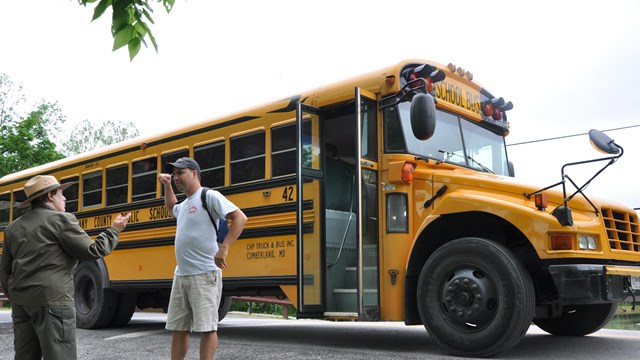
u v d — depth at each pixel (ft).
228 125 24.85
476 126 23.44
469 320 17.74
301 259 20.43
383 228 20.01
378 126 20.56
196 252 14.70
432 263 18.71
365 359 17.34
